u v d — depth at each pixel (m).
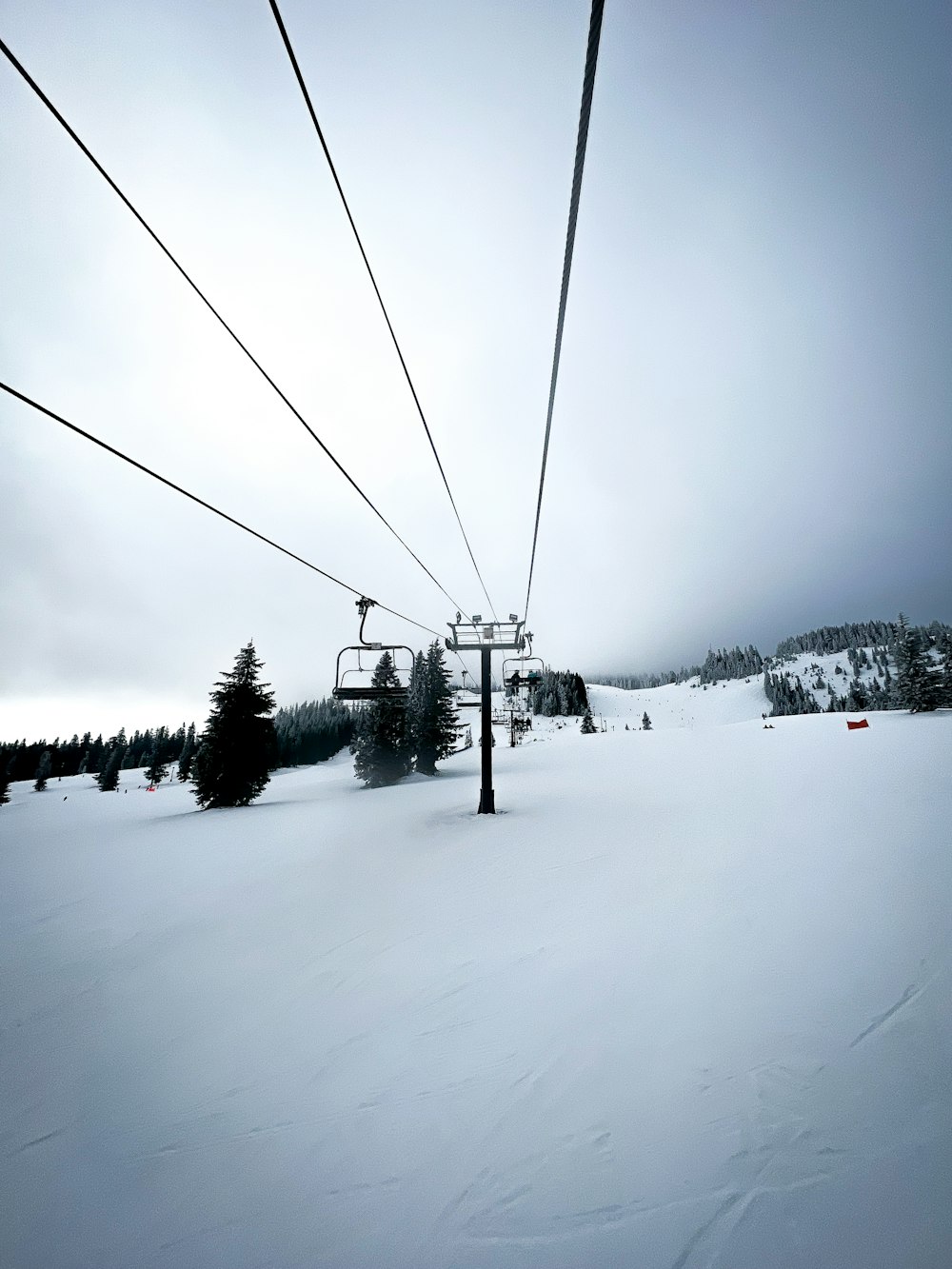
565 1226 3.07
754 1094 3.87
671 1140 3.56
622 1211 3.12
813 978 5.30
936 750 19.84
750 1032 4.56
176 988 6.47
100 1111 4.39
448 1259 2.97
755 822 12.00
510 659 20.14
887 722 38.00
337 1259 3.03
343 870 11.07
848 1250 2.80
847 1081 3.91
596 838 11.62
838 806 12.72
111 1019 5.88
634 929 6.77
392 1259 3.00
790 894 7.50
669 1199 3.17
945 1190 3.04
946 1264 2.70
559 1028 4.87
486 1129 3.81
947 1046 4.18
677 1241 2.93
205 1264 3.06
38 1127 4.26
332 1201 3.38
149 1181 3.65
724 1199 3.13
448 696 39.09
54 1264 3.12
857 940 5.99
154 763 89.69
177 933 8.44
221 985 6.42
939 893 7.04
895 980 5.13
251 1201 3.43
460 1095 4.17
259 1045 5.09
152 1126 4.16
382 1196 3.38
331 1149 3.78
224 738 27.94
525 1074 4.32
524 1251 2.97
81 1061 5.13
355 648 15.22
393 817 17.55
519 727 45.00
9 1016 6.21
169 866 13.97
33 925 9.81
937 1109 3.58
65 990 6.76
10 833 26.67
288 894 9.84
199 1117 4.22
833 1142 3.41
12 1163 3.90
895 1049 4.20
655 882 8.48
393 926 7.63
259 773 28.19
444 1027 5.06
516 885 8.86
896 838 9.69
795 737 30.86
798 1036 4.46
